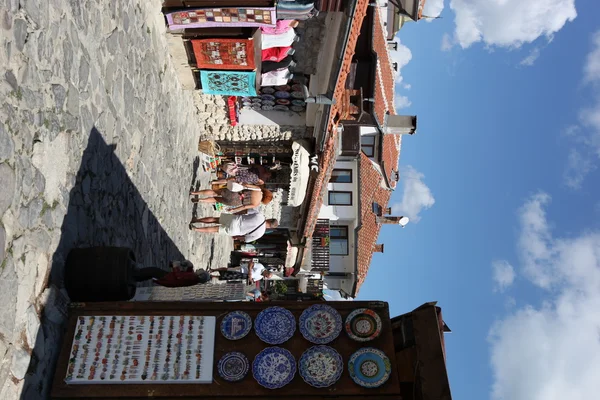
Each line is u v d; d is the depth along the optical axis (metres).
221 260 12.81
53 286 3.56
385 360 3.65
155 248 6.84
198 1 6.75
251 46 7.59
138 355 3.53
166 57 7.54
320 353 3.66
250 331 3.71
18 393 3.01
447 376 3.53
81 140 4.27
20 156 3.18
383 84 12.64
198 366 3.54
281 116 10.20
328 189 18.27
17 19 3.17
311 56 8.69
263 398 3.50
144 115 6.35
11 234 3.02
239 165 12.11
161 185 7.21
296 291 18.14
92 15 4.55
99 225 4.71
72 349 3.49
